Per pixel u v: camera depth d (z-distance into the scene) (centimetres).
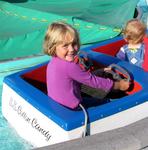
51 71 177
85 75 174
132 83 205
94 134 160
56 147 144
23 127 198
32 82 213
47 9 361
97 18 348
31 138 193
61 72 173
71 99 176
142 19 398
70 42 166
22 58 274
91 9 366
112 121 182
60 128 170
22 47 283
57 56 174
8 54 276
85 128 172
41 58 278
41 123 182
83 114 173
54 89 179
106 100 199
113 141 145
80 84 186
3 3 350
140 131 153
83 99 193
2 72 268
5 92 209
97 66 225
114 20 349
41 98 184
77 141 148
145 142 148
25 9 338
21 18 330
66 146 144
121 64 217
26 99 189
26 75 210
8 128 217
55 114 172
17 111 200
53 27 167
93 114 174
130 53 229
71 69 171
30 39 290
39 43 288
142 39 226
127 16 362
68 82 174
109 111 179
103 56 228
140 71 210
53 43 167
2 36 292
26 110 191
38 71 213
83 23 316
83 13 354
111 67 206
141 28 222
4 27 313
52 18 325
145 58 219
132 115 190
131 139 147
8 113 210
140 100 190
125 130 155
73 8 367
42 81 217
